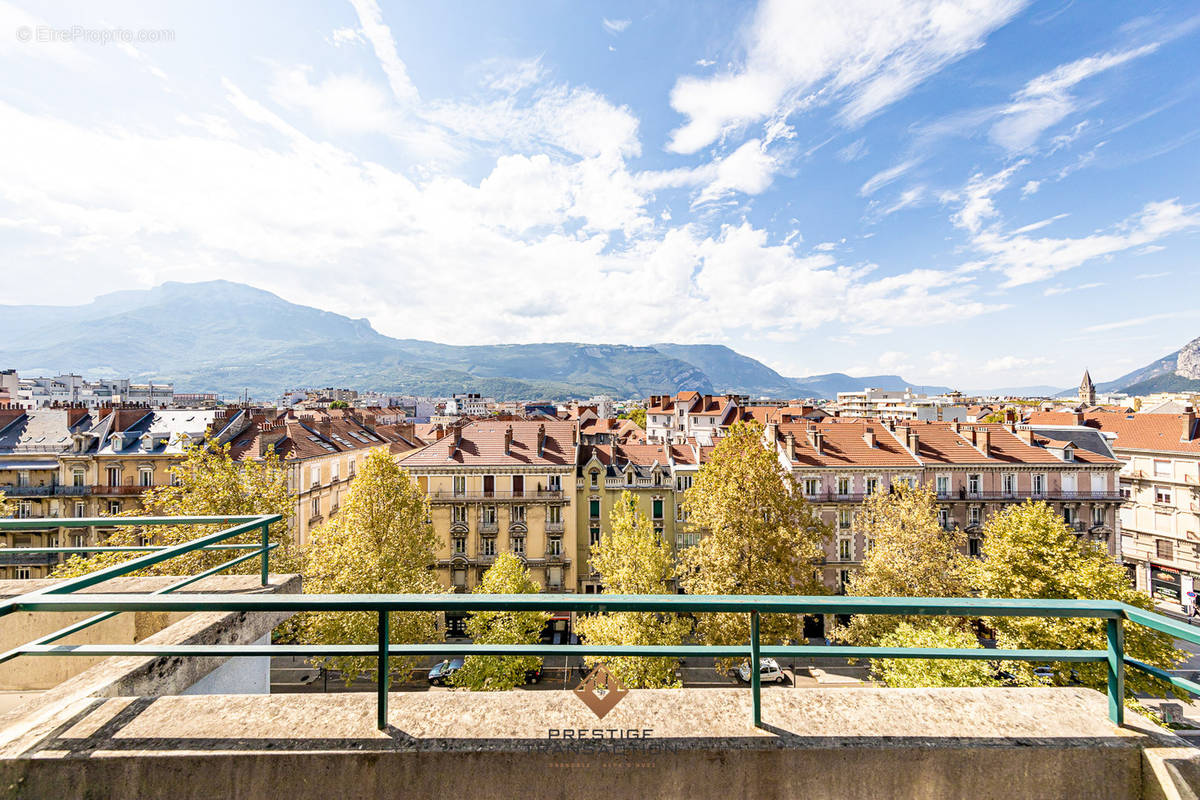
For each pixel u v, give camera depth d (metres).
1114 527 37.00
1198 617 40.88
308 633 22.77
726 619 23.70
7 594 6.66
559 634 37.34
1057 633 20.02
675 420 99.62
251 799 3.29
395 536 25.80
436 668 29.27
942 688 3.96
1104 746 3.49
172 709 3.67
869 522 29.98
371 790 3.32
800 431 40.50
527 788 3.36
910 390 148.00
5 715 3.65
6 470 37.00
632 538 26.31
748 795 3.41
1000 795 3.45
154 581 6.84
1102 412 61.00
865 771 3.45
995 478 37.34
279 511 25.92
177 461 37.34
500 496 37.75
